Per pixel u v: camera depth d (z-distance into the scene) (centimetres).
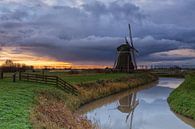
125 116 3500
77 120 2625
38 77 4634
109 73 9688
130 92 6241
